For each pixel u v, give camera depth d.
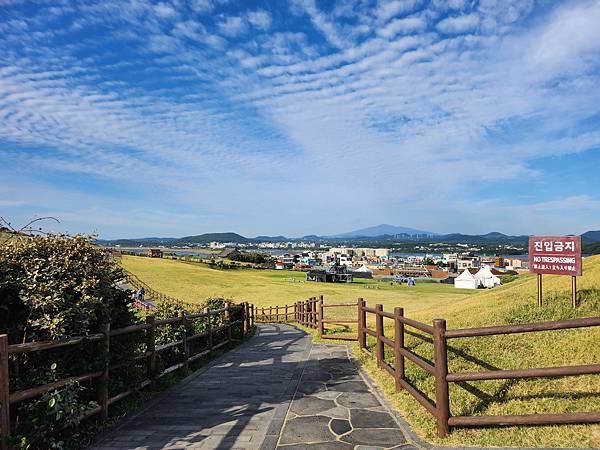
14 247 4.87
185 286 47.84
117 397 5.60
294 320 23.25
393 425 5.04
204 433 4.93
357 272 90.88
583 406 4.90
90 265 5.15
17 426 4.09
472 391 5.68
